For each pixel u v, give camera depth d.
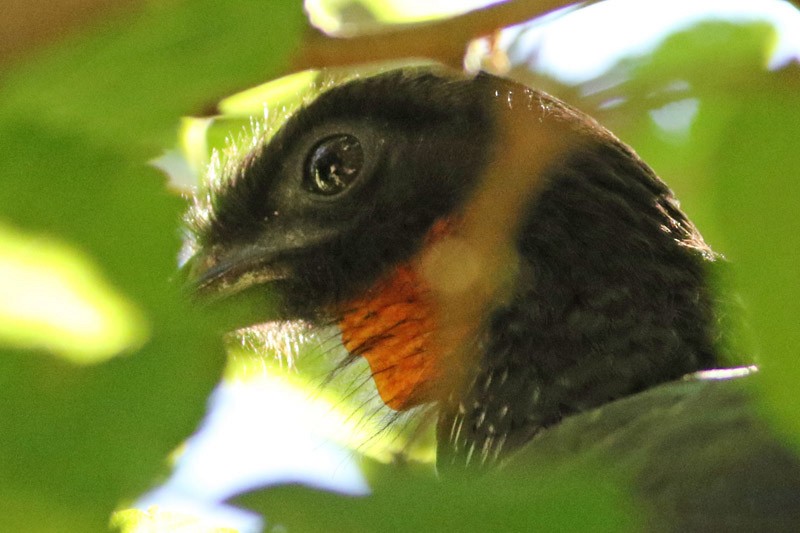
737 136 2.09
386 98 2.62
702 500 2.54
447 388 2.61
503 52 2.64
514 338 2.60
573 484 1.71
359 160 2.62
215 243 2.63
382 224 2.62
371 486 1.80
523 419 2.59
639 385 2.59
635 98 2.66
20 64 1.92
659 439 2.55
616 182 2.61
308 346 2.63
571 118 2.61
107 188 2.11
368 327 2.62
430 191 2.62
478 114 2.62
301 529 1.73
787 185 2.04
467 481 1.81
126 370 1.78
